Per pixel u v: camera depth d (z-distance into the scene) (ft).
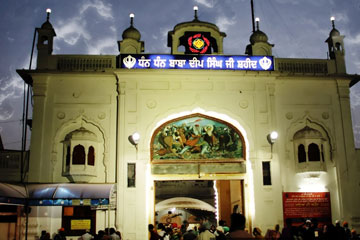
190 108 44.19
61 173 42.63
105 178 42.65
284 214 42.80
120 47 46.06
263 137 44.09
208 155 43.86
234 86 45.24
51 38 46.83
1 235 39.01
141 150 42.73
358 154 45.55
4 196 35.14
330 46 49.83
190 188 67.97
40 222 40.83
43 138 43.21
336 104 46.73
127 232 40.52
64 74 44.45
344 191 44.24
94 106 44.42
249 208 42.65
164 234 33.19
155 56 44.80
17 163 43.27
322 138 45.03
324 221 43.24
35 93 44.09
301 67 47.73
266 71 45.06
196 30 48.16
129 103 43.83
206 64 45.03
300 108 46.16
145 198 41.52
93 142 43.04
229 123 45.09
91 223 41.45
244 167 43.52
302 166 44.06
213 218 62.59
